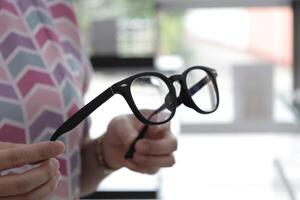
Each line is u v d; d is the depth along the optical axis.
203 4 1.65
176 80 0.55
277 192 0.89
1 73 0.54
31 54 0.58
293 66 1.62
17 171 0.48
